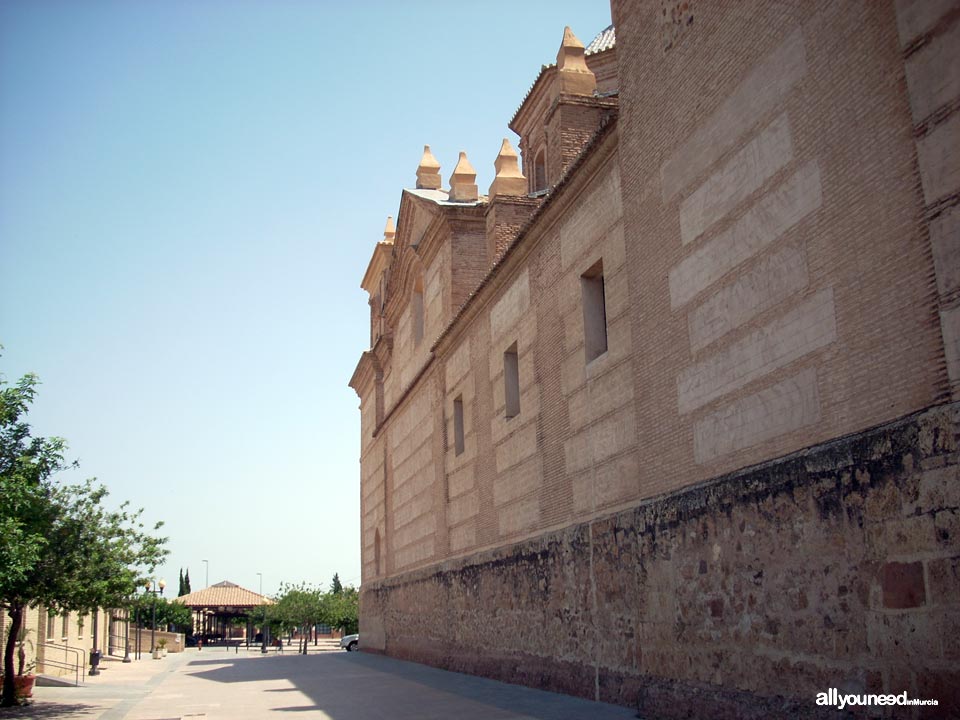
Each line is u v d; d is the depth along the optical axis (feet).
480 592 69.15
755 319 34.37
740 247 35.50
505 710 45.96
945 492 24.59
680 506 38.99
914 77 26.43
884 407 27.35
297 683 75.92
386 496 112.06
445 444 82.07
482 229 88.79
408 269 104.22
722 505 35.58
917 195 26.45
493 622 65.67
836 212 30.01
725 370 36.24
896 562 26.17
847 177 29.53
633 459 44.91
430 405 88.79
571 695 50.62
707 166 38.11
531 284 60.75
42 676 87.40
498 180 74.84
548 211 56.44
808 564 30.12
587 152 49.67
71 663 110.63
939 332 25.38
